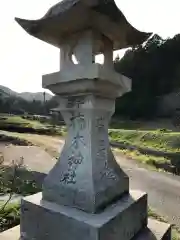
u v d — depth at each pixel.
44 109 39.97
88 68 2.72
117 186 3.20
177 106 32.38
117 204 3.05
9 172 7.47
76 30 2.98
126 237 2.96
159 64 38.28
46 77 3.12
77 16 2.69
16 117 32.25
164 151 14.05
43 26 2.91
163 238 3.26
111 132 22.03
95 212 2.74
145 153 14.86
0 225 4.29
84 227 2.55
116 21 2.81
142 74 39.12
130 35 3.17
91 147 2.98
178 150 13.79
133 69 40.19
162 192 8.20
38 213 2.94
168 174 10.78
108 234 2.59
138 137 18.83
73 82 2.88
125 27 2.96
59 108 3.25
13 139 18.98
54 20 2.77
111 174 3.17
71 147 3.16
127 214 2.98
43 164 11.09
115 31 3.06
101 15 2.67
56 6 2.76
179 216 6.01
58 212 2.77
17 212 4.76
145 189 8.55
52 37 3.15
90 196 2.76
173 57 37.72
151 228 3.47
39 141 19.58
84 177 2.90
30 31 3.05
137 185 9.02
